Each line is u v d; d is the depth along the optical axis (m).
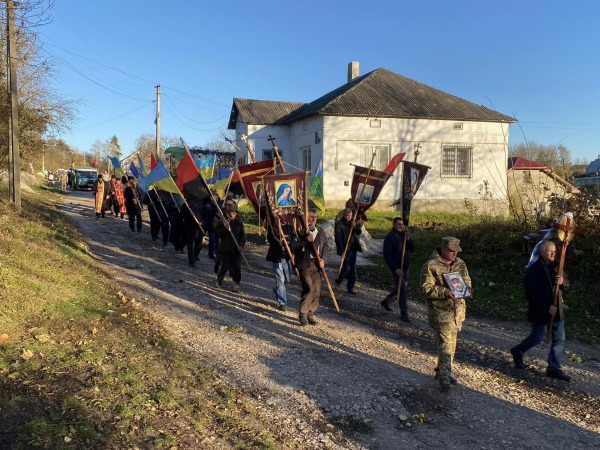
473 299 9.12
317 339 6.68
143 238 15.47
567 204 10.73
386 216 19.69
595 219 10.15
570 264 10.12
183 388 4.71
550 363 5.70
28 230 10.45
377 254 13.36
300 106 27.36
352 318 7.78
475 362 6.12
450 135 21.81
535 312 5.71
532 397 5.17
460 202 21.98
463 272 5.28
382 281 10.54
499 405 4.95
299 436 4.17
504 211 20.95
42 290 6.64
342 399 4.89
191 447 3.68
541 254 5.74
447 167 22.06
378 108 21.20
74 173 40.00
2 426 3.38
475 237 12.48
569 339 7.10
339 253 9.16
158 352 5.56
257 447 3.83
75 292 7.25
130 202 16.56
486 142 22.19
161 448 3.58
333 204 20.81
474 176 22.14
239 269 9.11
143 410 4.05
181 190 10.45
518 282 10.07
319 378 5.37
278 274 7.96
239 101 26.64
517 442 4.27
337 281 9.44
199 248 11.91
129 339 5.79
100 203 20.02
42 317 5.77
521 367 5.91
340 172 20.88
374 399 4.93
